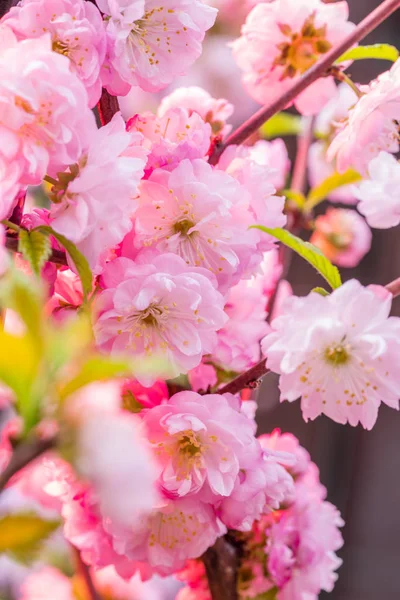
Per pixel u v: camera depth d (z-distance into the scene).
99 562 0.52
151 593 0.64
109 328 0.48
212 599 0.54
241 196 0.50
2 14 0.49
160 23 0.50
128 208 0.47
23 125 0.45
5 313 0.45
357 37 0.54
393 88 0.52
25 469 0.40
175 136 0.50
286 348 0.50
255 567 0.55
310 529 0.56
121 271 0.48
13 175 0.45
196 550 0.51
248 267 0.50
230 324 0.54
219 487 0.49
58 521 0.40
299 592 0.55
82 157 0.47
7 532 0.39
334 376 0.51
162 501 0.49
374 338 0.50
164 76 0.50
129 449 0.36
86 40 0.47
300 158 0.68
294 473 0.57
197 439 0.49
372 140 0.52
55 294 0.50
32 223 0.48
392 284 0.51
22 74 0.45
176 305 0.48
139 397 0.50
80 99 0.45
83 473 0.36
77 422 0.37
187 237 0.49
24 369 0.38
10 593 0.59
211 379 0.53
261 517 0.55
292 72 0.58
